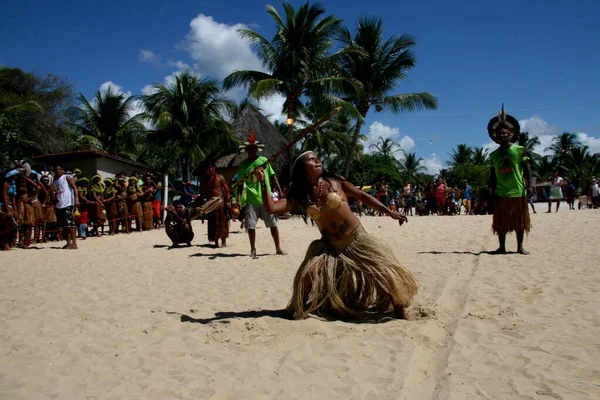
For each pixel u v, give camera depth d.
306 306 4.42
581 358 3.21
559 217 15.05
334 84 23.88
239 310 4.81
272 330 3.98
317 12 23.19
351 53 26.91
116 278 6.69
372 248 4.29
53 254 9.53
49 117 29.52
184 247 10.14
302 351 3.46
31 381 3.10
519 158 7.84
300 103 25.72
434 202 23.86
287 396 2.78
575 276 5.84
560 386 2.79
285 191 4.55
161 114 27.42
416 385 2.92
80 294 5.69
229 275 6.78
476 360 3.24
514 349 3.41
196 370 3.19
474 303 4.73
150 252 9.46
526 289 5.29
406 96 28.09
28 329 4.28
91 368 3.30
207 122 29.53
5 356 3.60
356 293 4.38
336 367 3.17
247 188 8.39
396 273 4.25
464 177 51.47
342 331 3.92
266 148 29.05
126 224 14.73
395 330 3.87
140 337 3.97
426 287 5.58
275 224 8.69
